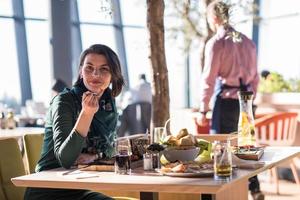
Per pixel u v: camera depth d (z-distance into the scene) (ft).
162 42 11.35
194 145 7.76
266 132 16.35
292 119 16.66
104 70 8.22
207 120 14.49
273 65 28.27
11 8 31.37
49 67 30.25
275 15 28.25
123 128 23.62
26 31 31.40
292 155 8.50
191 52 21.15
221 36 13.55
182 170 6.77
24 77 31.19
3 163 8.91
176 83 34.06
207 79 13.75
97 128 8.21
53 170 7.55
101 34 33.99
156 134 8.53
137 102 23.61
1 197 8.74
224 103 13.79
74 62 32.45
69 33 30.19
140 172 7.15
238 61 13.67
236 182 6.48
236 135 9.98
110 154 8.30
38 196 7.78
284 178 19.02
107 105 8.46
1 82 30.50
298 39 27.40
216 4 13.37
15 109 30.37
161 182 6.39
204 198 6.78
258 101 20.10
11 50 31.09
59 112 7.84
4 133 14.98
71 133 7.47
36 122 21.65
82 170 7.43
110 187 6.48
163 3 11.31
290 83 22.06
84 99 7.47
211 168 7.00
